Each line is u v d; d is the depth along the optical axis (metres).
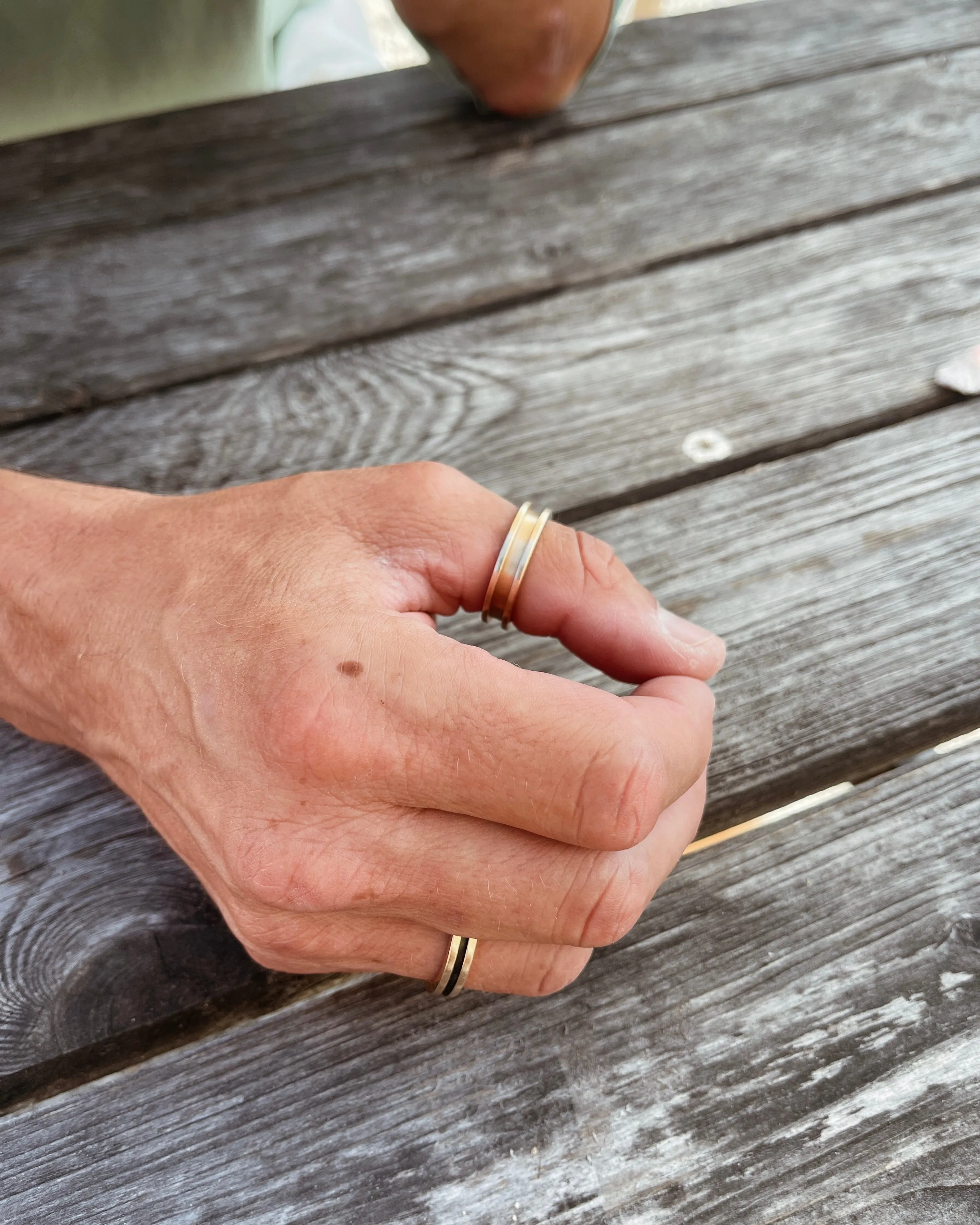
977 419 0.51
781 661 0.47
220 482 0.50
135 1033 0.44
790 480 0.50
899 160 0.58
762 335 0.53
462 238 0.56
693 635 0.44
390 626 0.42
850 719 0.46
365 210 0.57
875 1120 0.42
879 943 0.44
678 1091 0.43
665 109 0.62
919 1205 0.41
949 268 0.54
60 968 0.44
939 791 0.46
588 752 0.40
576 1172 0.42
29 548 0.45
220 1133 0.42
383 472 0.44
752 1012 0.43
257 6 0.77
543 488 0.50
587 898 0.41
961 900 0.44
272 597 0.43
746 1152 0.42
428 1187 0.42
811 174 0.57
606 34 0.58
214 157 0.60
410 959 0.43
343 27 0.91
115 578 0.44
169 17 0.75
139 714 0.43
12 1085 0.43
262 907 0.42
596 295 0.54
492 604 0.44
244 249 0.56
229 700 0.42
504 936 0.42
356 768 0.41
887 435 0.51
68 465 0.51
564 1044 0.43
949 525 0.49
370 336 0.54
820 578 0.48
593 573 0.44
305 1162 0.42
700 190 0.57
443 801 0.41
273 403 0.52
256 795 0.42
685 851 0.45
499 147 0.60
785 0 0.69
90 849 0.45
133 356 0.53
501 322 0.54
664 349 0.53
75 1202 0.42
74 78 0.77
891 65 0.63
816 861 0.45
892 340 0.53
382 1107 0.43
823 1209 0.41
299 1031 0.43
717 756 0.46
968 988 0.43
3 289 0.55
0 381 0.53
